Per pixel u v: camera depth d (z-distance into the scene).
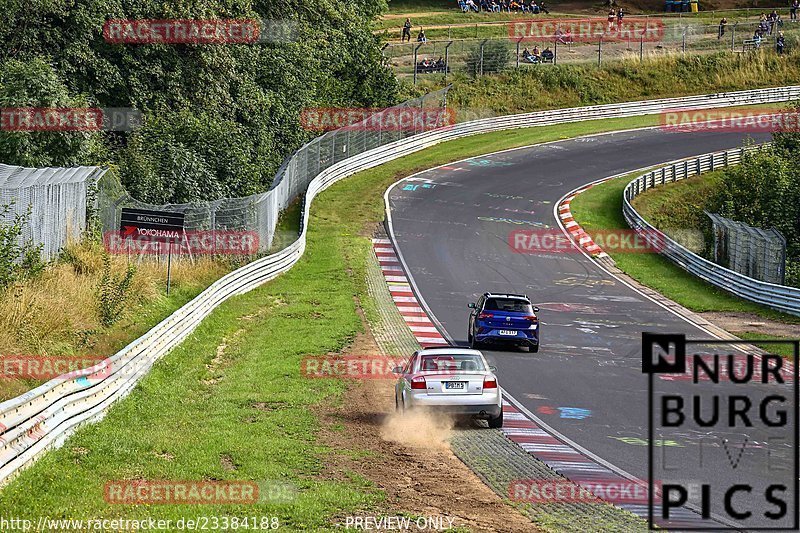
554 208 137.00
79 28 104.12
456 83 196.25
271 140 131.25
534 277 106.06
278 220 117.00
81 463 35.66
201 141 106.19
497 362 67.69
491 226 126.94
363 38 170.00
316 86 151.75
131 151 96.00
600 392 58.75
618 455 42.56
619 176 155.75
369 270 104.50
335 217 127.50
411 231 122.69
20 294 49.66
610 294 99.75
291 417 48.31
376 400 54.25
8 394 39.06
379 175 150.12
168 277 74.00
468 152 167.38
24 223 57.19
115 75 107.50
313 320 80.62
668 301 97.81
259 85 136.50
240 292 88.56
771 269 102.62
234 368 61.59
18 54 100.75
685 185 152.25
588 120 196.38
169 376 56.31
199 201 96.56
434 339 76.56
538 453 42.22
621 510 32.59
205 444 40.53
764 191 132.62
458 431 46.38
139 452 38.19
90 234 69.88
